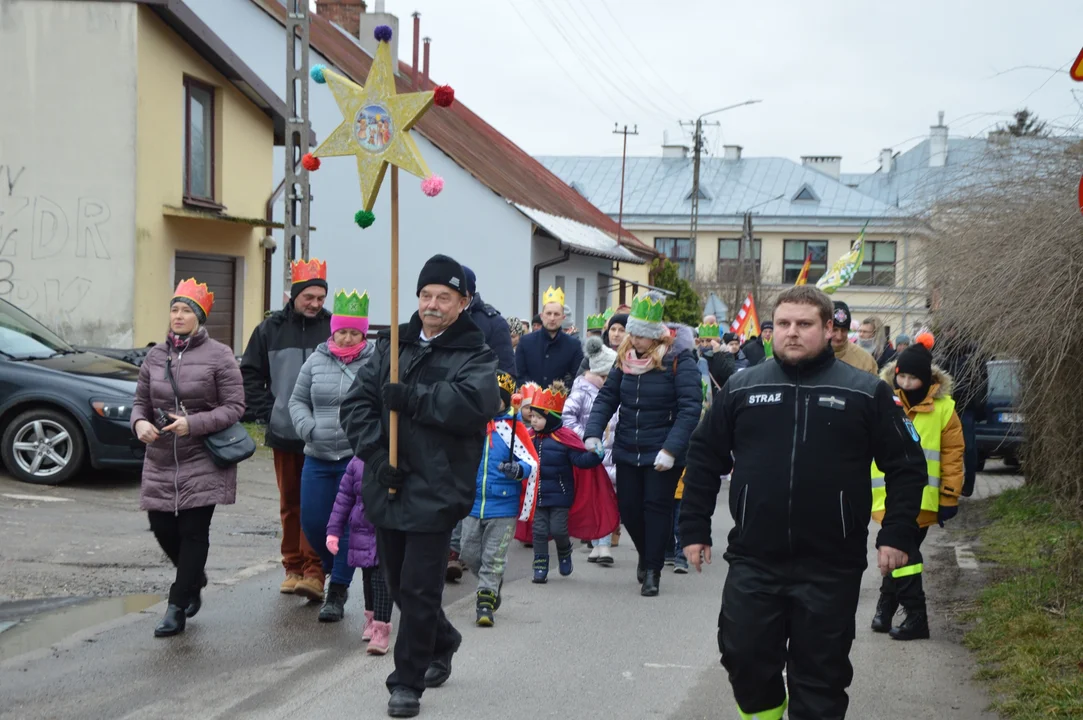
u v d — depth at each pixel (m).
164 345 6.82
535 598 8.30
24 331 12.51
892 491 4.58
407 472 5.37
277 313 7.92
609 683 6.11
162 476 6.66
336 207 28.27
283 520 7.86
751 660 4.54
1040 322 8.14
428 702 5.68
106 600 7.47
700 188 59.22
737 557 4.66
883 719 5.57
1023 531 10.55
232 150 18.22
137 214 15.35
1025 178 8.69
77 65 15.20
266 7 27.56
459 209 27.97
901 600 7.09
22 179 15.29
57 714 5.30
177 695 5.64
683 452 8.23
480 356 5.44
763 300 49.09
